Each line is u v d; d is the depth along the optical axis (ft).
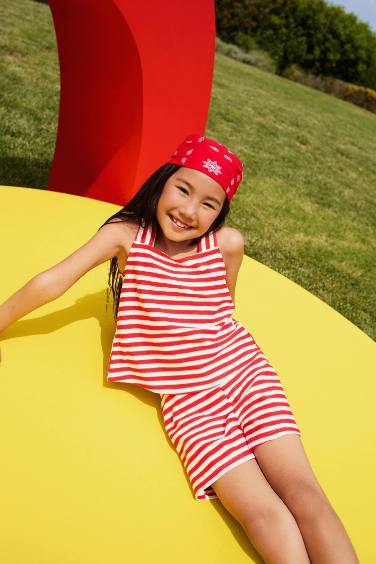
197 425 6.06
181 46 10.76
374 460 6.87
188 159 6.41
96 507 5.39
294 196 24.31
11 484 5.33
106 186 11.91
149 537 5.27
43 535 5.01
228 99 38.32
